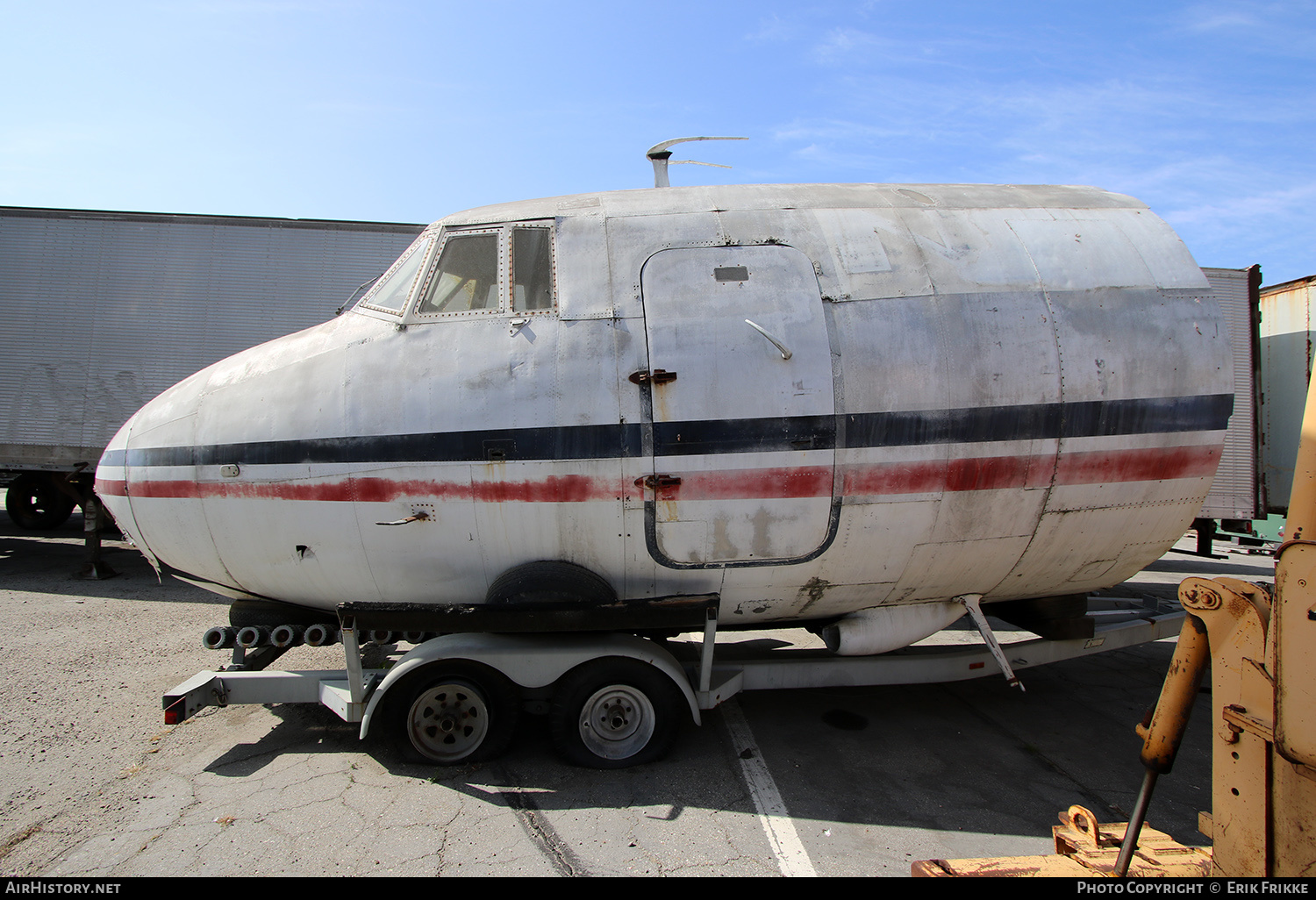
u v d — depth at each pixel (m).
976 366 3.62
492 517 3.59
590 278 3.73
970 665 4.16
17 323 8.23
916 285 3.73
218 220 8.42
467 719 3.64
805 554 3.69
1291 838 1.86
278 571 3.94
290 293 8.49
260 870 2.74
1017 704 4.68
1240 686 2.00
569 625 3.38
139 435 4.07
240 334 8.40
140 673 5.02
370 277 8.62
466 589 3.85
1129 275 3.86
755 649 4.87
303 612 4.36
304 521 3.72
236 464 3.75
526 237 3.87
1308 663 1.75
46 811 3.18
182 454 3.86
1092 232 3.99
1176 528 3.96
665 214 3.93
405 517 3.62
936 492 3.63
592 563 3.69
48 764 3.65
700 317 3.62
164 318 8.34
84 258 8.30
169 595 7.32
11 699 4.52
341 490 3.64
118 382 8.27
